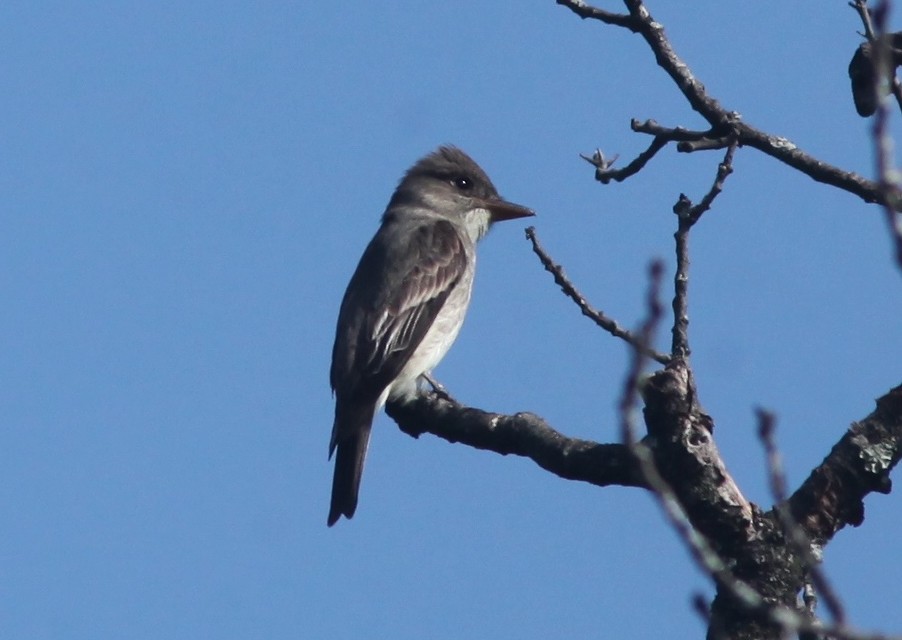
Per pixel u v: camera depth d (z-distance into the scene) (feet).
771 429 21.33
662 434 31.45
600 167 40.04
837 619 20.67
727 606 30.53
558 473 36.32
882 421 31.78
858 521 31.55
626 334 35.42
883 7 20.93
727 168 31.01
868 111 36.29
